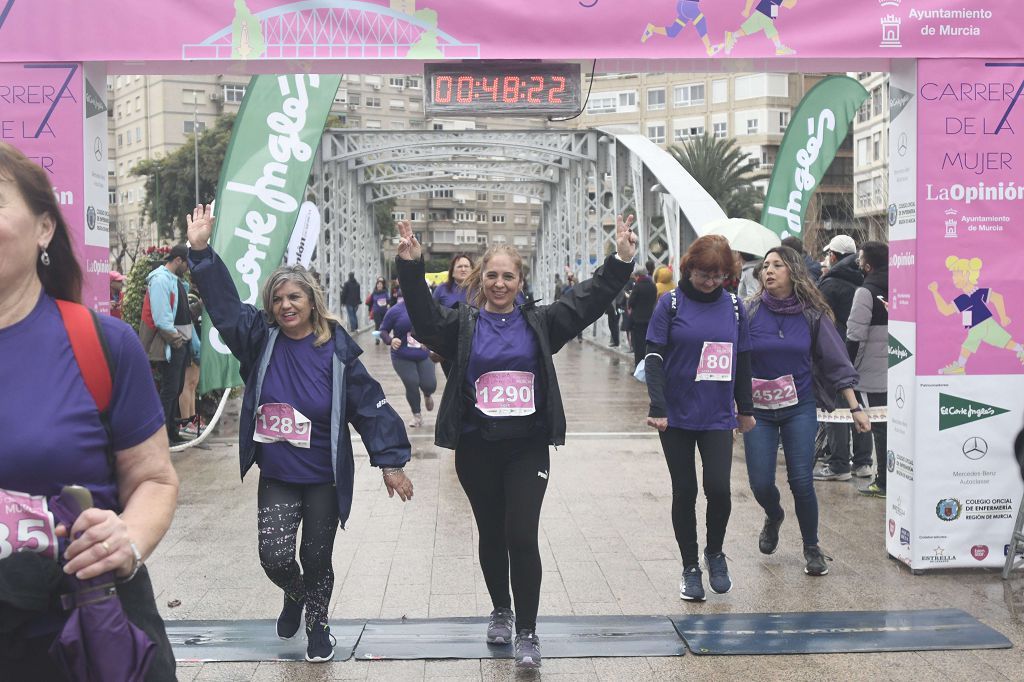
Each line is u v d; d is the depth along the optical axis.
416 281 4.67
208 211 4.76
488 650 4.84
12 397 2.24
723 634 5.04
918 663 4.69
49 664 2.30
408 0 5.94
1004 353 6.22
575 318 4.79
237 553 6.64
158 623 2.44
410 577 6.08
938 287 6.19
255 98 10.19
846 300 9.27
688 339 5.59
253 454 4.71
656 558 6.50
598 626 5.18
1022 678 4.50
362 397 4.75
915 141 6.18
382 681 4.47
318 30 5.91
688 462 5.70
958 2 6.12
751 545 6.86
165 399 10.68
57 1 5.84
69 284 2.43
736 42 6.04
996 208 6.20
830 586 5.92
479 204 125.00
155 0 5.86
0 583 2.16
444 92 6.05
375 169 49.72
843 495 8.66
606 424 12.92
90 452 2.30
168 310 10.27
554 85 6.05
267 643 4.94
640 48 6.03
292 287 4.64
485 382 4.70
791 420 6.14
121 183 91.69
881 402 8.55
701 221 21.33
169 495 2.42
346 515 4.64
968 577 6.13
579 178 35.78
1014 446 6.23
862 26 6.09
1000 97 6.18
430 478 9.35
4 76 5.86
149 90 85.94
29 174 2.32
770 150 80.75
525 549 4.64
